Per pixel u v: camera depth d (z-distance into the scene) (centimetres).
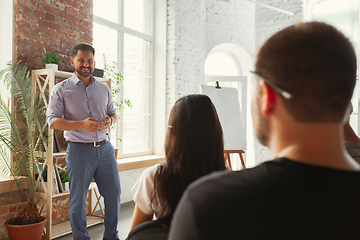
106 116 262
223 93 394
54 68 272
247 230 35
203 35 512
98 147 260
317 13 554
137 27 452
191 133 101
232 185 37
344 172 37
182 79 473
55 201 304
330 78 36
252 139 552
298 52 38
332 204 35
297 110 38
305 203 35
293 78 37
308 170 37
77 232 249
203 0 507
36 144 264
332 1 545
